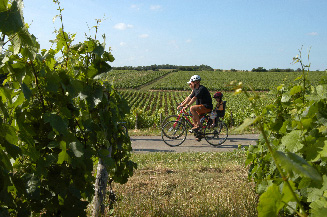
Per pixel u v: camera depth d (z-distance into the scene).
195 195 4.71
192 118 10.38
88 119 3.10
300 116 2.88
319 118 2.42
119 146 3.93
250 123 0.94
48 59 2.78
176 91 63.53
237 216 3.66
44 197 2.64
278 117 3.58
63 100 2.78
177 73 124.12
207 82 84.94
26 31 1.97
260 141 3.77
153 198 4.50
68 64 3.19
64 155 2.58
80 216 2.72
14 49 2.04
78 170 2.77
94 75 3.24
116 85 69.44
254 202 3.99
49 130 2.76
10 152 2.04
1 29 1.76
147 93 53.25
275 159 0.91
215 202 4.09
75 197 2.71
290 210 2.23
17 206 2.49
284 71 144.12
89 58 3.33
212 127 10.39
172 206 4.04
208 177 6.09
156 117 21.58
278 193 0.96
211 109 10.06
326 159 1.97
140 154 9.04
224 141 10.92
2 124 1.99
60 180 2.69
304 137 2.24
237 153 9.09
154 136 13.38
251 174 4.23
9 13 1.79
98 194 3.62
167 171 6.69
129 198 4.50
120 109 3.93
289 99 3.34
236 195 4.34
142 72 120.31
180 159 8.41
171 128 10.73
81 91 3.20
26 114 2.70
